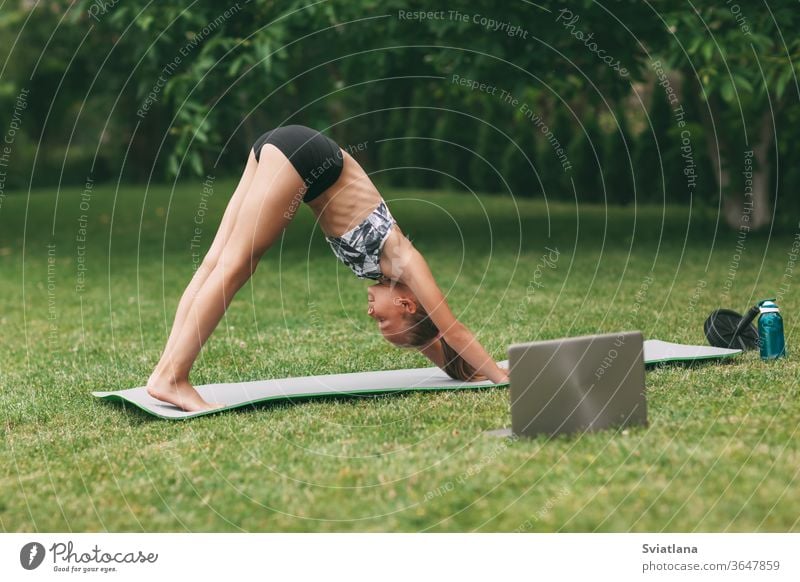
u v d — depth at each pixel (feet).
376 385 20.02
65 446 16.65
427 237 51.42
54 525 13.37
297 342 26.30
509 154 70.74
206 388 20.35
